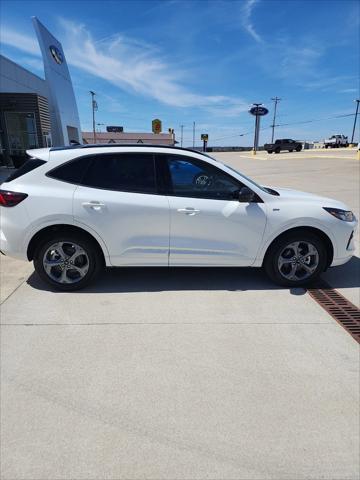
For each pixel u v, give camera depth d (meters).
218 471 1.98
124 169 4.02
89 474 1.96
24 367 2.83
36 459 2.04
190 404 2.46
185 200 4.01
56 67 24.81
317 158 33.47
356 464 2.03
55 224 3.92
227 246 4.14
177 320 3.57
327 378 2.73
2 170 17.44
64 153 4.02
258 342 3.20
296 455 2.08
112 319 3.57
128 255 4.06
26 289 4.25
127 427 2.27
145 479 1.93
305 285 4.38
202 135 45.00
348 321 3.59
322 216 4.15
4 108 18.45
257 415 2.37
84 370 2.80
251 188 4.11
